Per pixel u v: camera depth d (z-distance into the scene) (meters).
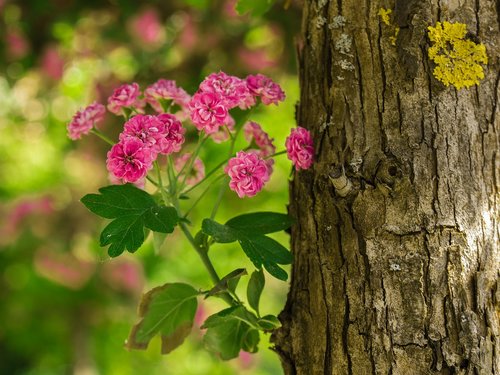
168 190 0.66
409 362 0.60
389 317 0.60
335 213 0.62
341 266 0.62
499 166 0.61
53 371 1.77
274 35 1.11
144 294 0.66
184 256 1.30
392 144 0.61
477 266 0.60
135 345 0.66
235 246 1.21
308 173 0.64
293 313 0.63
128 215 0.61
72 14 1.16
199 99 0.62
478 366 0.60
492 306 0.60
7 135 1.52
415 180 0.61
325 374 0.62
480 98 0.61
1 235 1.46
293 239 0.64
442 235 0.60
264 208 1.20
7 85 1.37
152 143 0.62
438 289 0.60
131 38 1.16
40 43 1.23
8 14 1.20
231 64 1.13
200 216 1.20
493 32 0.62
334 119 0.63
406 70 0.61
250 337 0.66
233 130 0.70
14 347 1.61
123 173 0.61
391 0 0.62
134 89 0.67
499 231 0.61
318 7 0.64
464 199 0.61
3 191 1.51
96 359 1.52
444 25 0.61
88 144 1.37
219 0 1.11
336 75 0.63
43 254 1.47
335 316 0.62
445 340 0.60
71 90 1.28
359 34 0.63
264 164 0.62
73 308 1.53
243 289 1.22
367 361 0.61
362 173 0.61
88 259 1.46
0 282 1.54
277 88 0.65
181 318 0.66
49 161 1.52
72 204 1.46
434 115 0.61
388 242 0.61
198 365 1.37
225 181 0.66
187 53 1.13
